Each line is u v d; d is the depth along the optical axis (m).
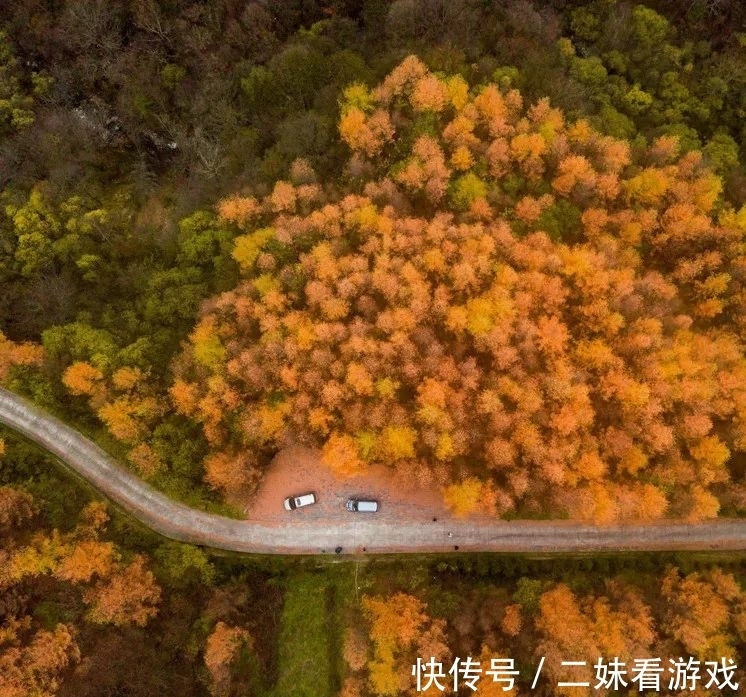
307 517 72.12
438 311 68.44
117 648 65.12
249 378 67.75
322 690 66.44
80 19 86.88
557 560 71.12
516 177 73.75
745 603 65.44
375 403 66.75
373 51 83.62
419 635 64.12
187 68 88.88
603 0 85.25
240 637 67.25
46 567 66.31
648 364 67.25
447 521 71.94
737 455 70.00
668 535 72.56
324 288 68.81
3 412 75.56
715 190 73.12
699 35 86.81
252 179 76.00
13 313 75.81
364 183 73.75
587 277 68.62
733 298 72.25
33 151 84.56
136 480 73.75
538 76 77.38
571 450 65.06
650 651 64.19
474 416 66.69
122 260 79.06
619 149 72.75
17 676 62.00
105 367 70.81
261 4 86.38
